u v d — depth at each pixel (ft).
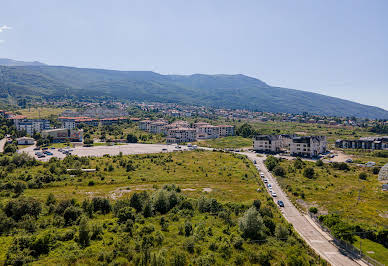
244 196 313.53
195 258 180.04
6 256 167.43
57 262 167.43
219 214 248.93
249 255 186.39
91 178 377.09
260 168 475.31
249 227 214.90
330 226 234.79
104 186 347.56
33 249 176.96
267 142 651.25
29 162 438.40
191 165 468.34
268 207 265.54
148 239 196.13
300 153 593.83
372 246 209.97
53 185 339.36
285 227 222.69
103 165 455.22
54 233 201.77
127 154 569.23
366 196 319.68
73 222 223.71
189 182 373.40
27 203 231.71
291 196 328.70
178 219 240.94
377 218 257.55
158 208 262.47
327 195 327.67
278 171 423.64
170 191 290.97
